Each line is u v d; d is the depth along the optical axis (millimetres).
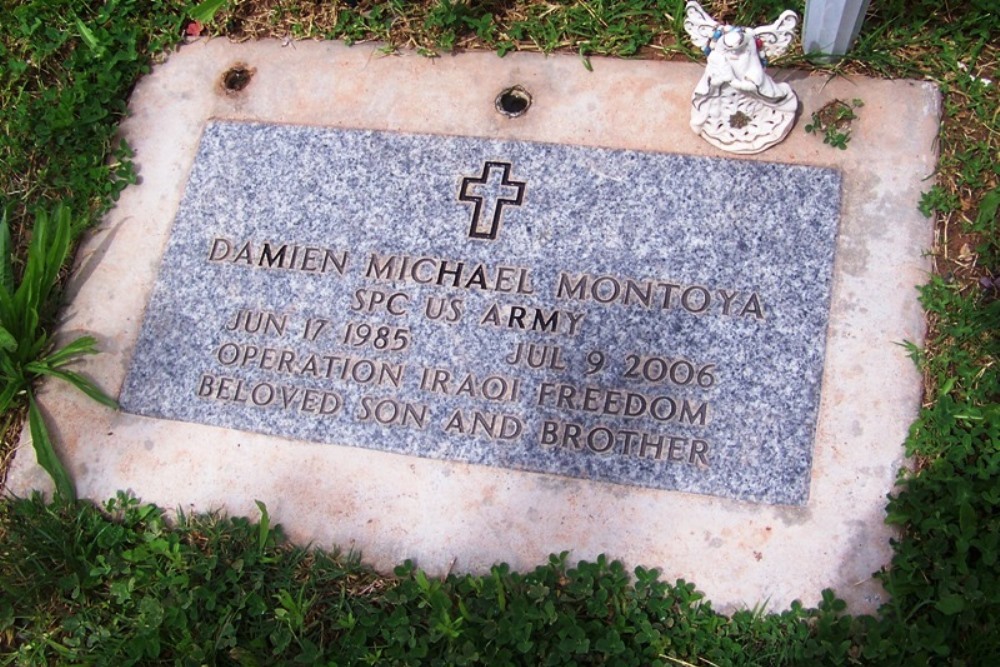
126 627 1299
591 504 1280
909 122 1356
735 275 1318
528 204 1366
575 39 1439
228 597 1299
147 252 1418
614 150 1377
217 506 1330
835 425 1271
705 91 1326
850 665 1212
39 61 1516
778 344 1296
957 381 1277
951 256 1315
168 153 1454
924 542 1235
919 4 1412
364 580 1293
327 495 1317
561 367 1311
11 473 1369
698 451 1278
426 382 1326
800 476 1264
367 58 1462
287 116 1445
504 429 1306
